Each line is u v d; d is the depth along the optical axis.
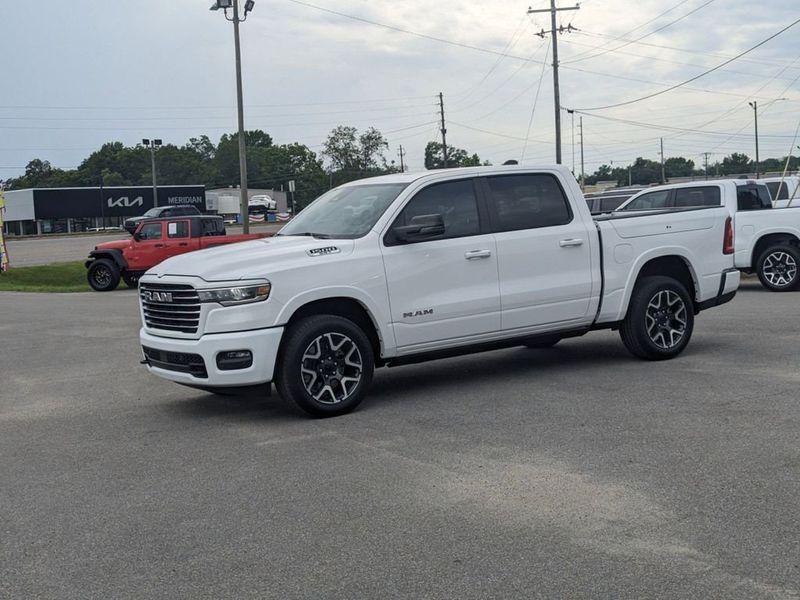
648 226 8.84
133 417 7.66
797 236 15.39
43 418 7.79
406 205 7.68
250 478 5.65
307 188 117.81
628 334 8.86
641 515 4.72
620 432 6.36
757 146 71.94
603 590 3.86
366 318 7.53
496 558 4.23
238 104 34.34
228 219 82.00
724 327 11.22
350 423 6.99
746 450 5.79
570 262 8.33
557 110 48.41
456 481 5.39
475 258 7.81
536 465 5.65
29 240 61.50
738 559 4.13
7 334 14.30
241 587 4.03
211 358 6.87
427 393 8.01
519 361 9.46
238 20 33.72
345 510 4.97
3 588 4.12
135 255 24.47
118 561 4.39
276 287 6.93
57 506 5.28
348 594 3.91
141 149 151.50
